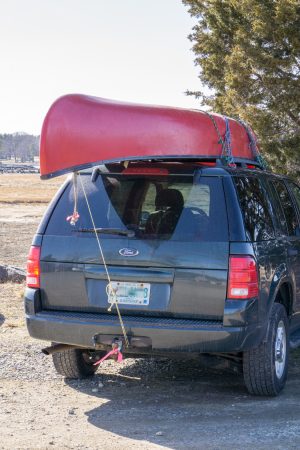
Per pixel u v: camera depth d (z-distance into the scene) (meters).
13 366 7.30
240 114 13.46
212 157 6.21
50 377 6.94
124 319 5.79
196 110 6.44
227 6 14.72
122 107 5.91
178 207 5.92
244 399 6.24
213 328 5.66
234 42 14.76
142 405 6.03
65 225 6.09
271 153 13.42
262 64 13.02
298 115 13.61
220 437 5.18
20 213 40.78
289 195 7.54
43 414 5.73
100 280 5.93
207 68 15.45
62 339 5.95
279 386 6.36
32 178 141.62
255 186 6.48
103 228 5.95
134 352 5.82
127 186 6.11
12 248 21.08
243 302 5.68
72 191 6.21
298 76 13.37
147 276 5.80
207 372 7.23
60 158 5.68
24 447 4.88
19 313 10.23
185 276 5.75
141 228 5.90
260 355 6.06
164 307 5.79
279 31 12.90
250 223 5.99
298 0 12.61
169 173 6.05
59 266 6.01
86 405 6.01
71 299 5.98
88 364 6.86
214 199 5.89
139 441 5.07
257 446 4.99
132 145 5.84
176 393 6.43
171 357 6.01
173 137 6.00
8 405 5.98
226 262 5.71
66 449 4.87
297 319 7.35
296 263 7.02
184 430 5.34
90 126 5.74
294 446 5.00
